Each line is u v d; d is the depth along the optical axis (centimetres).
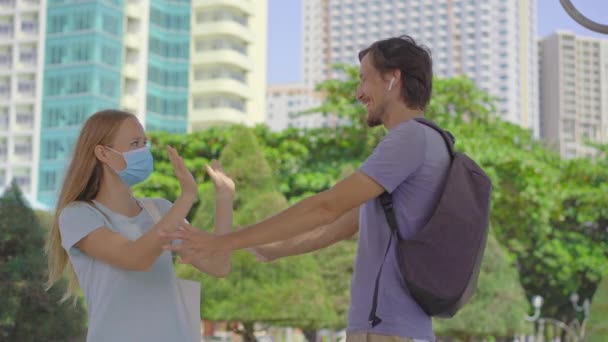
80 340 882
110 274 334
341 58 16925
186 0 6562
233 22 6575
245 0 6750
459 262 312
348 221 382
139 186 3269
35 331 854
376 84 338
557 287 3522
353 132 3139
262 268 1806
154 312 337
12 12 6106
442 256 311
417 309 317
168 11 6531
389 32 16662
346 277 2041
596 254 3281
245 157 1978
